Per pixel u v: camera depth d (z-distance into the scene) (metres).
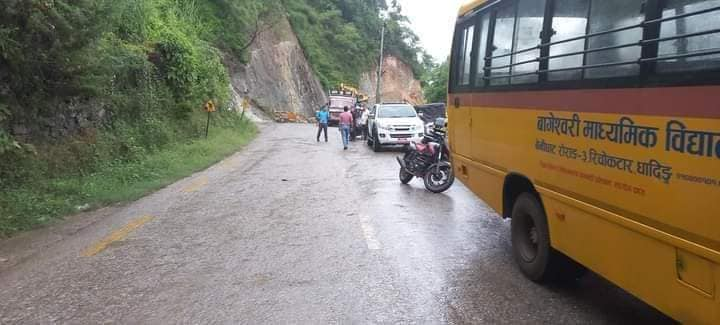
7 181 9.84
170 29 22.06
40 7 9.44
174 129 20.03
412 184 12.32
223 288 5.59
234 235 7.71
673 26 3.46
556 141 4.91
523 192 5.96
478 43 6.96
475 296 5.36
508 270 6.14
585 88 4.42
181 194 11.09
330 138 27.67
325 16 75.19
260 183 12.48
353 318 4.85
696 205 3.21
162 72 20.45
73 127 13.31
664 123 3.49
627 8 3.93
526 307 5.08
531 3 5.45
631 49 3.85
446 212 9.26
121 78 16.61
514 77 5.81
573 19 4.65
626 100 3.88
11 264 6.52
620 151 3.96
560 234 5.02
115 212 9.43
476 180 7.18
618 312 4.96
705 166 3.13
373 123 21.17
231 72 42.69
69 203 9.73
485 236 7.64
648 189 3.65
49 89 10.66
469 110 7.32
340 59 76.44
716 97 3.06
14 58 9.39
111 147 14.30
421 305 5.14
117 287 5.66
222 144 20.88
